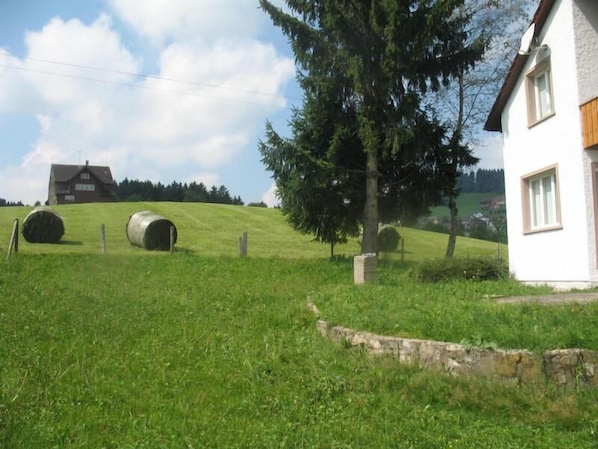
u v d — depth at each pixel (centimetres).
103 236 2123
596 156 1199
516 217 1496
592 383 636
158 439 500
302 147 1941
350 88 1920
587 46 1231
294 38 1894
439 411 575
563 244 1273
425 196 2064
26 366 705
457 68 1930
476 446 493
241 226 3731
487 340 684
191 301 1214
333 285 1420
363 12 1852
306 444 493
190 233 3228
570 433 522
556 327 713
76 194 8431
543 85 1402
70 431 513
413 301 967
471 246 3338
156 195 10900
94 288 1336
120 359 753
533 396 597
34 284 1355
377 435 515
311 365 719
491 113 1603
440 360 695
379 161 1997
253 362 739
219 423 539
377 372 674
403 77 1877
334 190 1986
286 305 1158
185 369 715
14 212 4175
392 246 2692
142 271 1662
